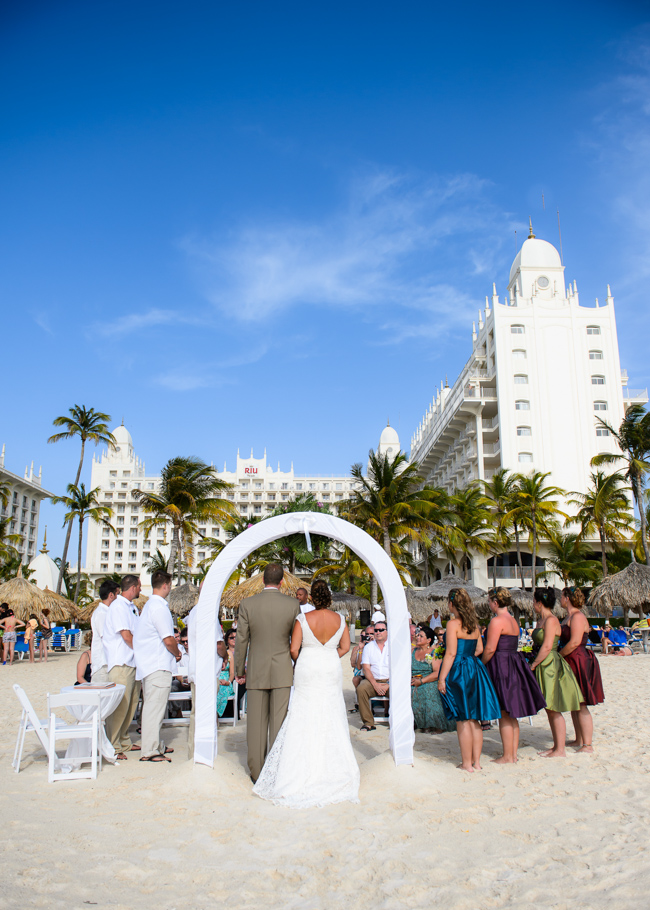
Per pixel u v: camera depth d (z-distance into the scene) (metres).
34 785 5.71
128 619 6.96
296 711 5.47
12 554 47.12
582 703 7.00
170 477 34.78
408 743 5.77
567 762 6.47
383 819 4.71
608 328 51.00
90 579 102.69
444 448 63.12
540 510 38.28
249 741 5.70
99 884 3.66
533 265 53.44
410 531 31.05
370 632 9.26
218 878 3.76
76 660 22.42
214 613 6.01
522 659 6.53
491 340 52.53
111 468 110.75
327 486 112.50
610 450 49.00
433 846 4.21
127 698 6.88
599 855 4.04
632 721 8.84
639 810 4.91
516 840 4.31
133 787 5.60
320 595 5.70
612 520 38.06
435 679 8.24
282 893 3.57
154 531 107.50
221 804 5.11
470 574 50.72
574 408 49.75
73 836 4.41
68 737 5.93
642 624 25.98
